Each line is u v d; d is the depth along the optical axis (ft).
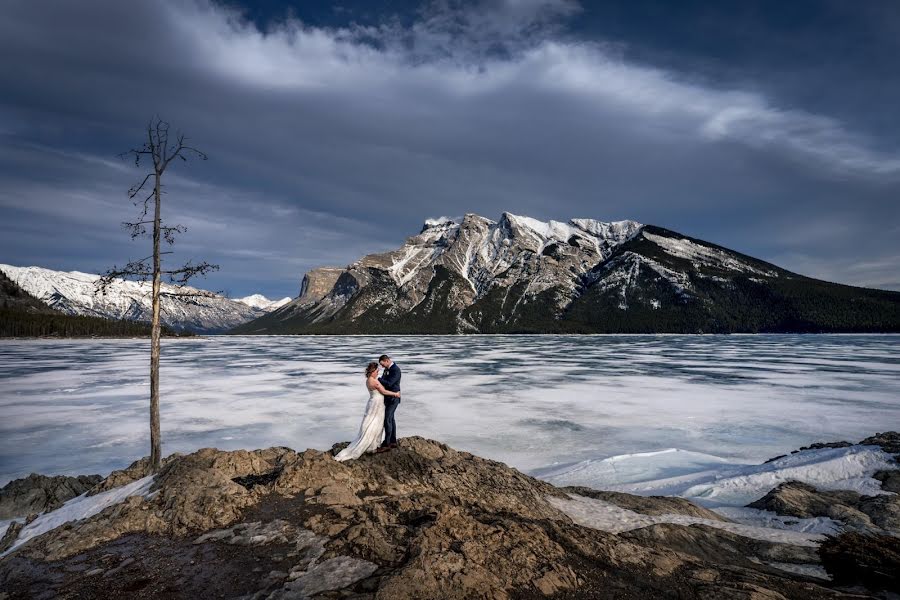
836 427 91.56
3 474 64.23
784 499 43.29
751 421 96.68
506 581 20.65
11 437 84.07
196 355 315.17
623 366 225.35
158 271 47.93
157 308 46.32
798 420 97.71
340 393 136.46
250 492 28.76
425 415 101.86
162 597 19.69
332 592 19.27
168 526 26.09
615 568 23.50
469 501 30.99
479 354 321.73
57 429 90.27
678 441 80.53
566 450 75.05
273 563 21.88
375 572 20.85
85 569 22.30
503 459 70.18
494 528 24.61
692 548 29.58
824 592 23.20
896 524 37.91
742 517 41.73
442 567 20.61
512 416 101.04
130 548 24.17
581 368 214.90
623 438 82.43
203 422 96.37
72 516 31.22
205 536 24.76
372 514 26.35
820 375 180.24
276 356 306.35
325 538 24.00
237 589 19.97
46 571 22.29
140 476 41.57
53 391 140.26
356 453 35.94
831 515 40.09
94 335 554.05
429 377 176.86
